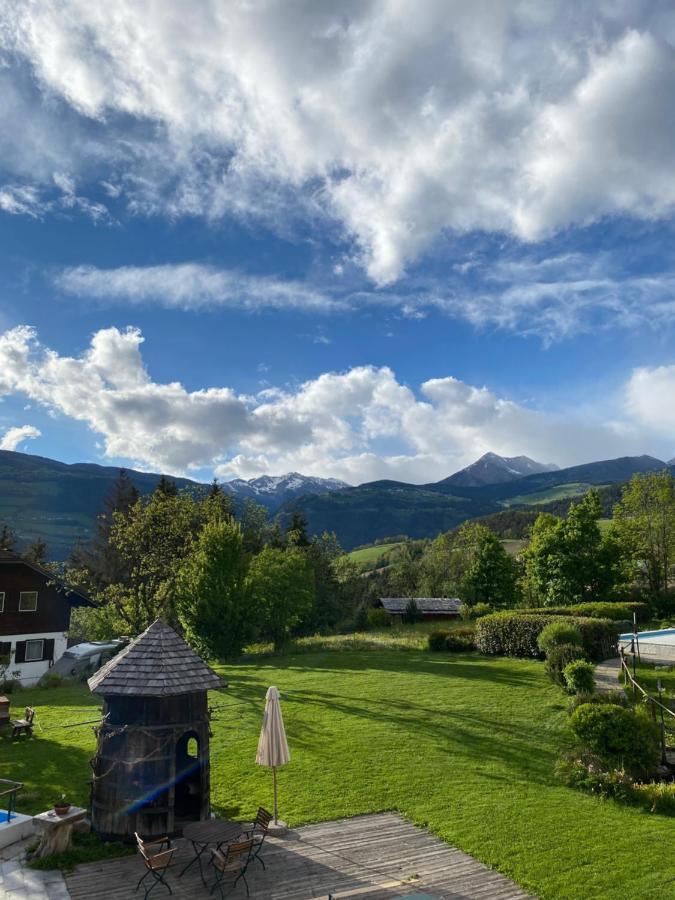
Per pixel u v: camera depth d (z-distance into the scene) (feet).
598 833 43.80
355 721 71.72
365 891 36.68
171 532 149.18
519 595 210.79
